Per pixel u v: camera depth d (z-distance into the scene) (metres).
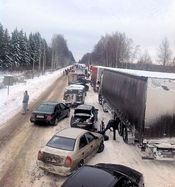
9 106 20.17
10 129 14.06
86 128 13.95
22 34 77.88
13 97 24.05
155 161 10.47
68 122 16.47
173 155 9.65
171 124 9.46
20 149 10.98
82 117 14.29
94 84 35.38
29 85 36.06
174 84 9.40
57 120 15.72
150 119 9.41
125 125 12.64
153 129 9.44
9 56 67.25
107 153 11.08
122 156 10.80
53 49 94.44
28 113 18.45
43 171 8.86
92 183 5.69
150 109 9.38
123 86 13.45
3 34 65.31
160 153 9.60
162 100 9.39
